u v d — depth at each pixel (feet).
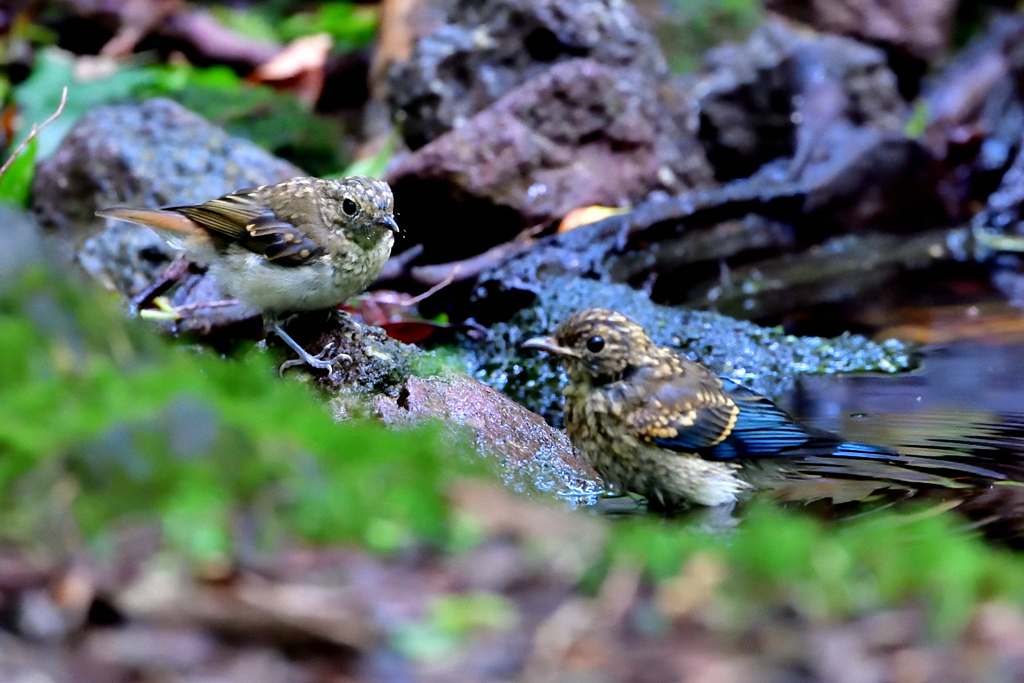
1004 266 58.18
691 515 30.86
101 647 15.52
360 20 76.74
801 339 46.42
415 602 16.62
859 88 66.49
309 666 15.57
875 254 59.98
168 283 42.80
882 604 17.35
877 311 51.16
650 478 32.68
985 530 26.50
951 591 17.52
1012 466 32.50
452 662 15.71
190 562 16.71
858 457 31.89
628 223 55.67
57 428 17.93
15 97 64.23
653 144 59.93
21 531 17.02
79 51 72.74
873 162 61.77
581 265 53.11
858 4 70.69
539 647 16.07
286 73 70.44
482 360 46.47
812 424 37.37
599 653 16.07
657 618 16.76
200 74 70.28
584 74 57.41
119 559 16.66
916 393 40.50
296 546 17.38
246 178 52.19
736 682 15.62
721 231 58.44
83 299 20.51
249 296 37.73
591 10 60.34
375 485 18.60
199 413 18.31
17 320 19.57
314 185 37.73
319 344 37.01
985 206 66.74
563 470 34.71
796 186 60.13
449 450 31.32
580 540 18.30
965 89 70.08
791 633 16.62
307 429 19.43
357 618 16.12
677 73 64.59
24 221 20.62
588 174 57.47
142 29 71.77
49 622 15.78
